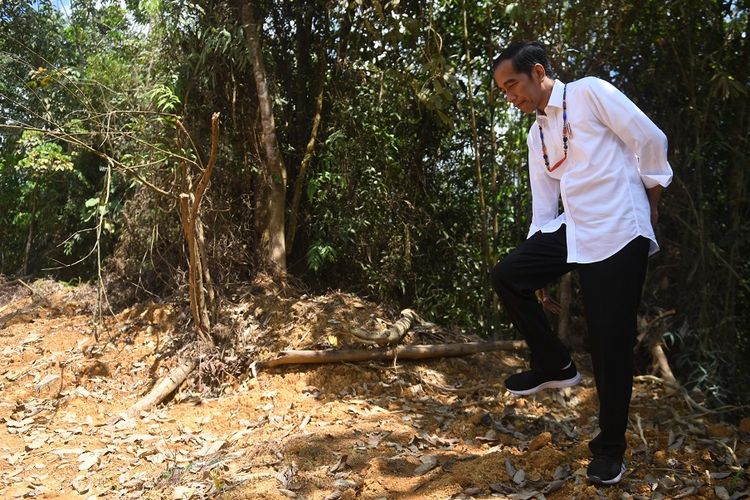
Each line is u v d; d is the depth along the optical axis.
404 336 4.34
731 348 3.90
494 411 3.57
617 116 2.35
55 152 6.52
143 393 4.11
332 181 5.05
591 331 2.41
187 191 4.24
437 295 5.30
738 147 3.95
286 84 5.48
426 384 3.98
